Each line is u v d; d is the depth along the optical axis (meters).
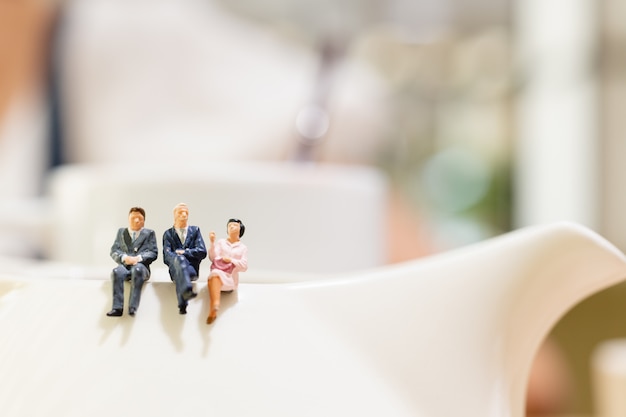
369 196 0.43
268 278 0.27
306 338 0.23
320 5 1.39
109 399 0.22
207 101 0.92
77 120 0.93
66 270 0.28
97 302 0.23
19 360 0.23
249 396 0.22
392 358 0.23
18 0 0.95
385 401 0.23
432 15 1.44
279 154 0.86
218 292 0.23
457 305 0.24
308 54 1.08
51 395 0.22
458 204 1.38
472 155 1.41
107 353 0.22
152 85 0.94
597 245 0.24
